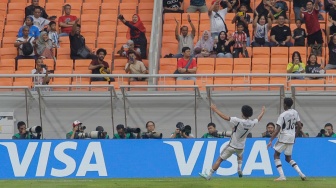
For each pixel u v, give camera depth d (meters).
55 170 58.38
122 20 74.00
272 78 69.25
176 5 77.38
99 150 58.78
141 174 58.34
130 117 66.69
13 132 67.00
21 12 80.00
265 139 58.81
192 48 73.12
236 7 76.81
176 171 58.44
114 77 68.38
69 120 66.94
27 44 73.62
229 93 66.31
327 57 72.69
